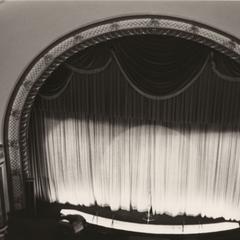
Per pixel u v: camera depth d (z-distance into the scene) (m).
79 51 5.62
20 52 5.50
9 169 6.29
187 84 5.54
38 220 6.32
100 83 5.86
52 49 5.48
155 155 6.20
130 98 5.86
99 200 6.64
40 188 6.68
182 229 6.21
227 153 5.95
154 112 5.86
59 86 5.93
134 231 6.18
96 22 5.20
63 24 5.22
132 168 6.36
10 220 6.32
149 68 5.59
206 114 5.71
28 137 6.30
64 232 5.98
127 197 6.54
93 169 6.45
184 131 6.00
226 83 5.52
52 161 6.52
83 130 6.27
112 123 6.16
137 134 6.16
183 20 5.05
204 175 6.16
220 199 6.22
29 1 5.07
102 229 6.24
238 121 5.66
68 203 6.71
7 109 5.94
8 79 5.71
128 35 5.37
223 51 5.21
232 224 6.23
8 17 5.25
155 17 5.08
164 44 5.46
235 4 4.77
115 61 5.67
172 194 6.36
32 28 5.30
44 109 6.17
